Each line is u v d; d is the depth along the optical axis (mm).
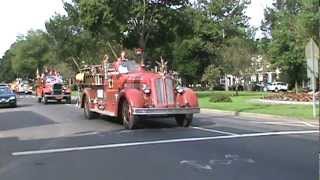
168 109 19750
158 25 47125
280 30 63375
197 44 77938
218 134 17766
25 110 34375
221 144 15156
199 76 82000
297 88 68125
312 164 11695
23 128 21516
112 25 45562
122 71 21859
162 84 19938
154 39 48531
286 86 81500
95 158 13141
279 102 35469
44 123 23688
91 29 46938
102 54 62594
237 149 14102
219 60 76000
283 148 14219
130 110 19734
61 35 72188
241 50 63750
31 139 17547
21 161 13000
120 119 23547
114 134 18438
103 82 23219
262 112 27484
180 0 47844
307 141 15695
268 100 37781
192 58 79812
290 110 28281
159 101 19797
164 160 12547
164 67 22594
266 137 16781
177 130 19328
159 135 17781
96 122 23625
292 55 62000
